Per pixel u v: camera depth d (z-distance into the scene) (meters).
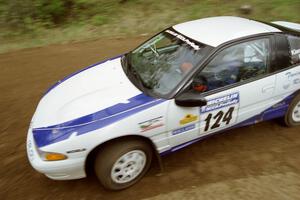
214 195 3.90
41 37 9.72
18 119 5.59
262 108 4.56
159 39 4.84
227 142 4.84
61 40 9.41
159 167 4.40
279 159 4.47
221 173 4.26
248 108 4.43
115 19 10.55
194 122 4.08
